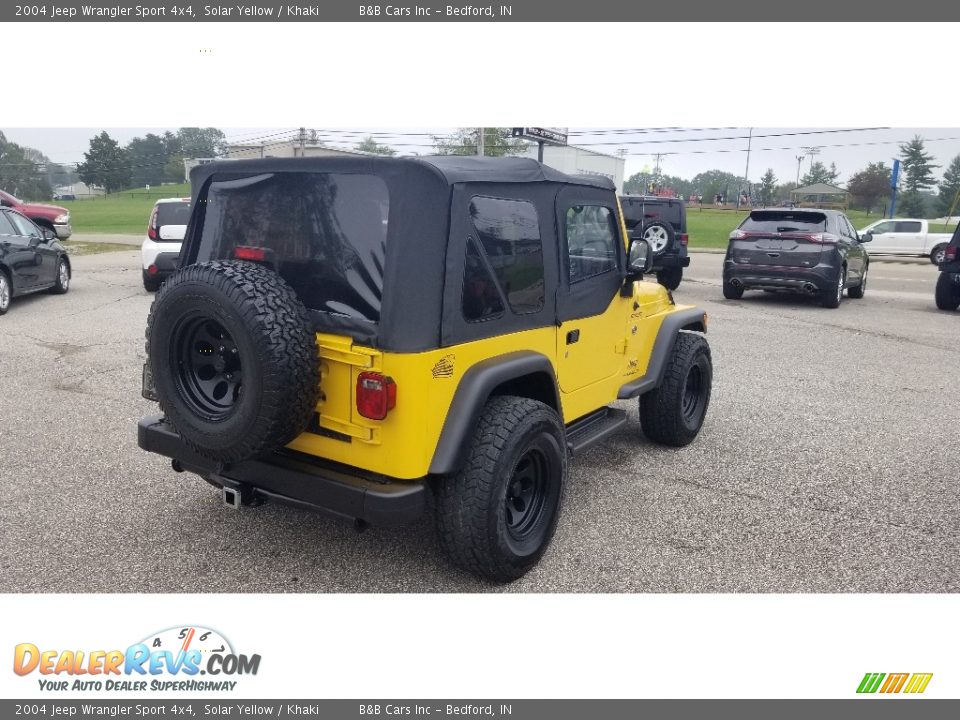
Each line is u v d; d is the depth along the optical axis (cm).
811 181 14138
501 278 355
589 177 435
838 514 456
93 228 4675
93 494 456
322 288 331
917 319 1254
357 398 317
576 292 419
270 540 405
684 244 1599
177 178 13125
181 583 362
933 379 814
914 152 12581
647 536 421
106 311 1116
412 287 312
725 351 948
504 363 349
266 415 303
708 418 650
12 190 11450
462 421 328
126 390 679
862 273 1519
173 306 317
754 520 445
